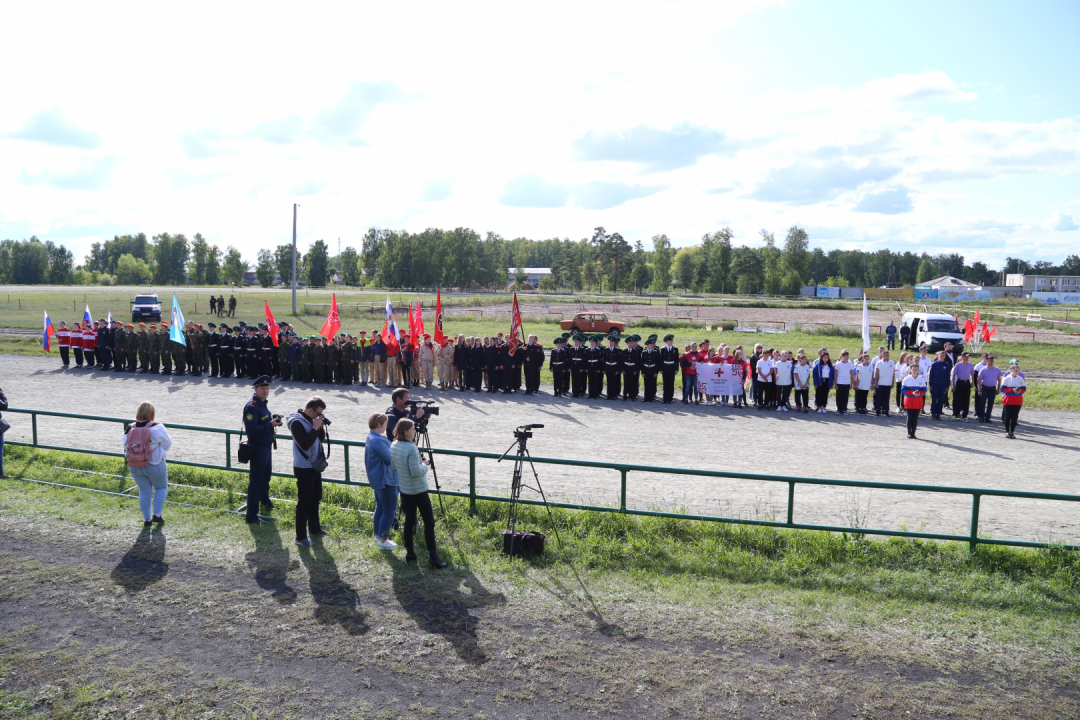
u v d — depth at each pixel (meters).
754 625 6.98
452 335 41.28
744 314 61.56
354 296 84.75
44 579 7.83
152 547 8.80
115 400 20.59
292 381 25.22
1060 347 35.69
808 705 5.62
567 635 6.71
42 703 5.58
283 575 8.01
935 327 33.50
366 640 6.57
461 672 6.04
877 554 8.73
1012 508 11.10
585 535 9.41
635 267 140.25
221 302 55.72
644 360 21.25
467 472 12.87
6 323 45.56
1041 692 5.85
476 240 144.12
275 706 5.55
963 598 7.63
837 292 128.12
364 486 10.80
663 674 6.05
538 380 22.61
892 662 6.30
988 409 18.31
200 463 11.90
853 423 18.20
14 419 17.36
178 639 6.57
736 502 11.30
